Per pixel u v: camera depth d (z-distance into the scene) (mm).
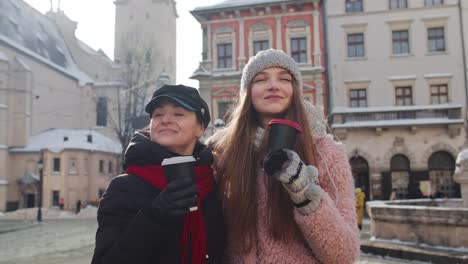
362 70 30328
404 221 9750
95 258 1837
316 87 30438
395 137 28859
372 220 10898
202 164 2143
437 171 28547
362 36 30766
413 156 28500
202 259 1996
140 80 44281
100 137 51938
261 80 2314
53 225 27891
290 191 1854
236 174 2176
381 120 28797
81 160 46281
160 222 1759
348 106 30188
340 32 30750
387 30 30406
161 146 2066
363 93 30281
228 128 2471
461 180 11266
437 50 29922
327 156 2186
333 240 1866
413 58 29953
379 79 30109
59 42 63875
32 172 46750
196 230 1998
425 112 28422
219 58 31969
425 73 29719
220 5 31938
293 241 2080
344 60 30500
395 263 8672
